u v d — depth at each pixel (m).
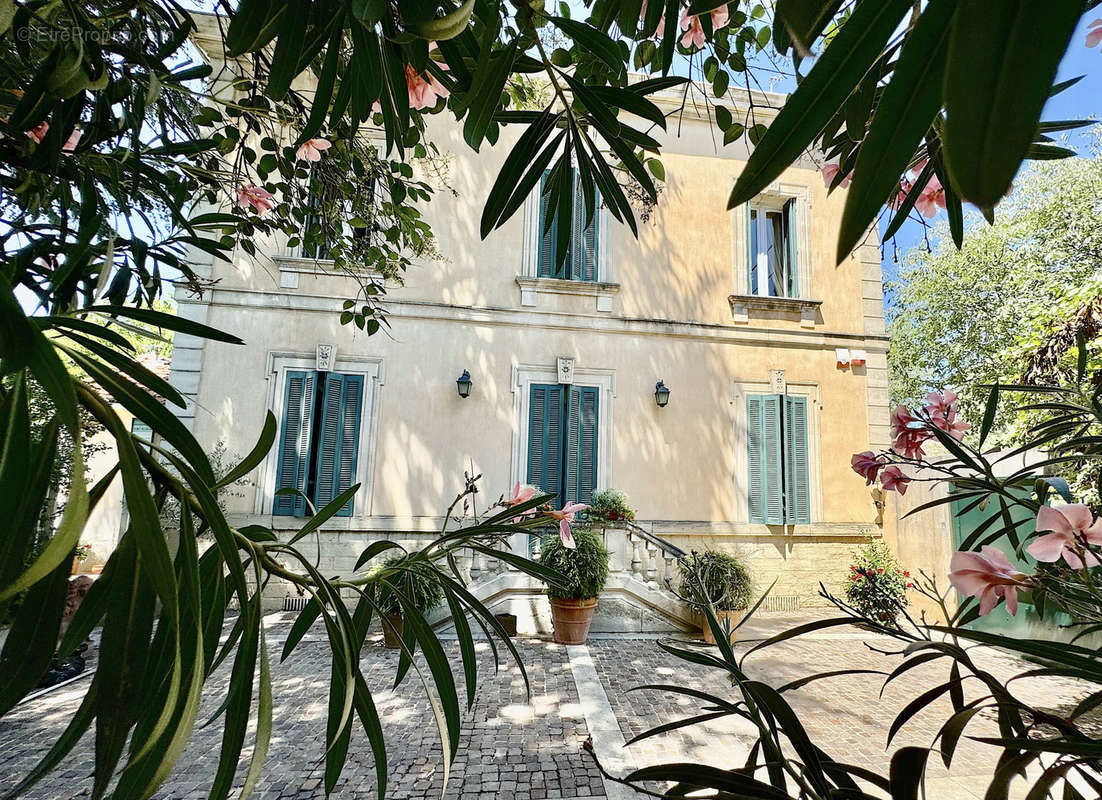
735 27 1.55
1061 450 1.11
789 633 0.90
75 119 1.02
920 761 0.66
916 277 13.36
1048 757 2.87
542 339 8.27
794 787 2.75
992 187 0.20
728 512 8.15
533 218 8.50
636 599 7.02
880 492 8.37
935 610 7.28
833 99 0.34
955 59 0.23
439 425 7.83
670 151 8.91
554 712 4.26
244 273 7.67
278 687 4.71
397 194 2.68
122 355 0.54
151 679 0.55
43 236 1.21
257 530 0.82
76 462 0.36
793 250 8.97
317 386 7.64
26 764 3.29
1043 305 4.32
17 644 0.42
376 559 7.08
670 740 3.74
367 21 0.55
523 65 0.99
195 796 2.99
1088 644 4.94
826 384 8.69
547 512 1.26
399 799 3.00
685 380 8.43
